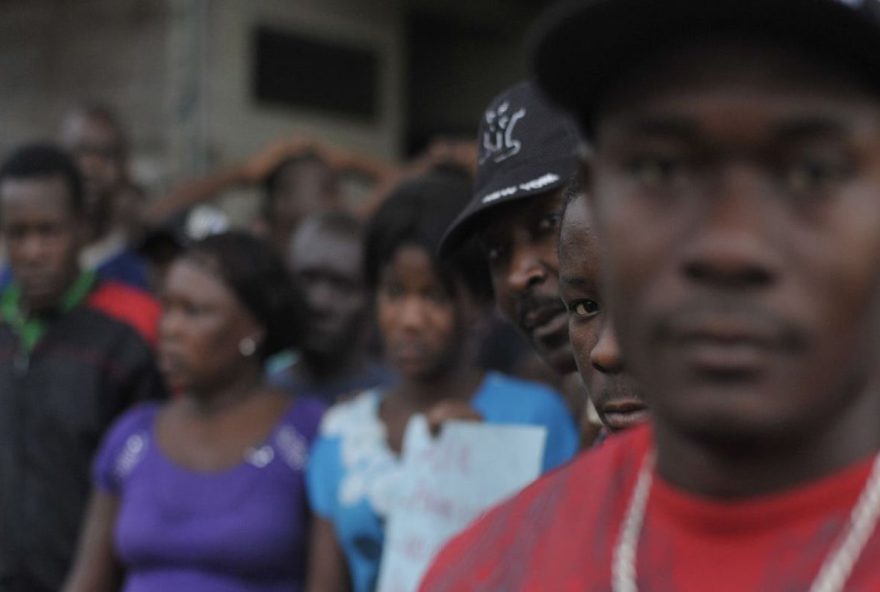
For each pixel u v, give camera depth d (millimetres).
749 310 666
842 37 656
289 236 4191
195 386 2545
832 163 674
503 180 1473
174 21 6930
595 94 747
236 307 2566
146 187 6812
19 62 7598
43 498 2900
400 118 7629
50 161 3084
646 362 708
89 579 2605
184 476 2467
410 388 2205
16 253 3020
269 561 2395
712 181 686
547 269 1472
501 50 7914
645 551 802
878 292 693
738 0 659
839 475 740
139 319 3064
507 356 3010
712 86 678
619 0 679
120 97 7148
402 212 2180
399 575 1862
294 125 7133
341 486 2186
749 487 751
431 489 1870
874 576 715
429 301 2150
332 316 3002
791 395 674
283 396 2604
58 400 2949
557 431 1964
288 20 7121
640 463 865
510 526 927
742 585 748
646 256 698
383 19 7516
